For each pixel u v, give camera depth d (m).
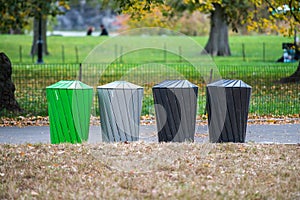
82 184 12.30
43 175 13.03
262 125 21.19
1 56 23.62
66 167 13.78
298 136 18.81
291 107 24.77
